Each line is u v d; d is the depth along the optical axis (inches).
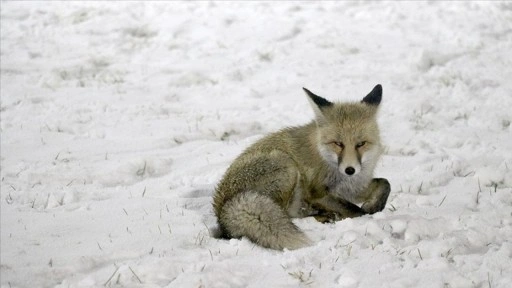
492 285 260.8
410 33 759.7
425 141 474.3
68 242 322.0
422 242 299.3
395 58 681.0
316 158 346.6
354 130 332.5
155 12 898.7
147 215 353.1
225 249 300.8
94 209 365.7
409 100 557.3
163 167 441.4
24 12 917.8
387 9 848.9
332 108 343.3
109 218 350.9
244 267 283.6
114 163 447.5
